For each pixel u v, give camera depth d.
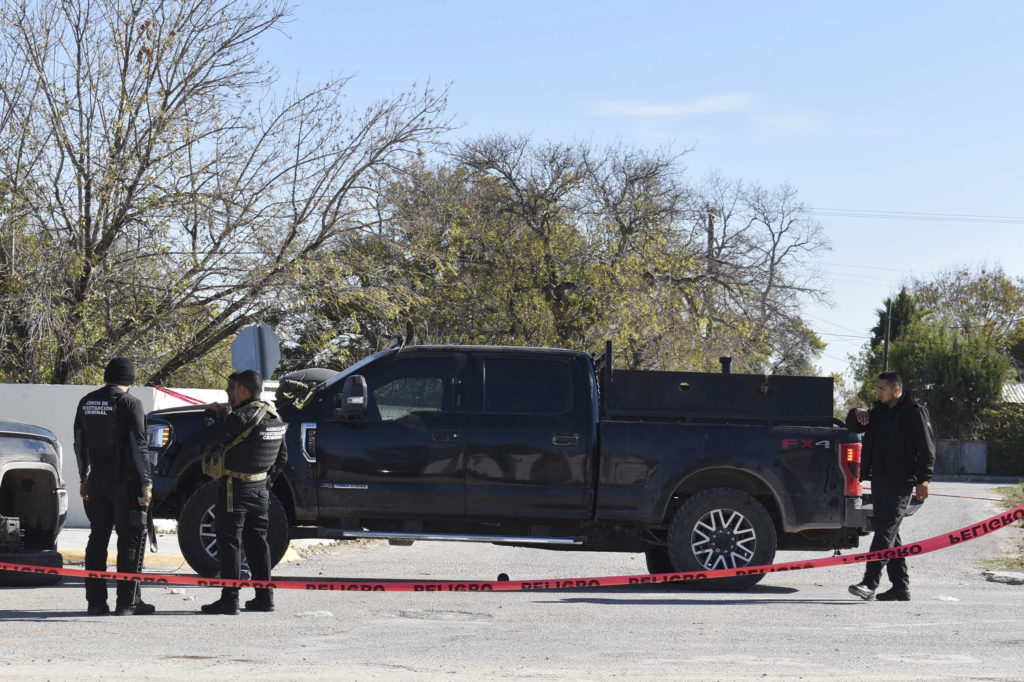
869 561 23.56
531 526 26.61
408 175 56.66
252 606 21.59
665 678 15.44
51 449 25.80
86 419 20.75
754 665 16.53
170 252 49.94
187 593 24.28
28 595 23.55
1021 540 43.41
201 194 49.78
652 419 26.67
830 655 17.44
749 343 99.31
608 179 95.06
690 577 21.83
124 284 50.50
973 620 21.38
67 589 24.77
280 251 52.22
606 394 26.67
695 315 93.38
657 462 26.22
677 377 26.78
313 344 54.25
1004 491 88.00
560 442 26.36
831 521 26.39
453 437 26.28
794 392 26.84
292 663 16.30
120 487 20.72
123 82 48.84
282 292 51.66
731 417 26.67
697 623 20.78
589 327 87.31
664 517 26.45
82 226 48.69
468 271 86.62
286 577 27.84
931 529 49.22
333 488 26.19
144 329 50.34
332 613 21.53
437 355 26.89
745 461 26.30
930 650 17.94
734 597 24.84
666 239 93.12
